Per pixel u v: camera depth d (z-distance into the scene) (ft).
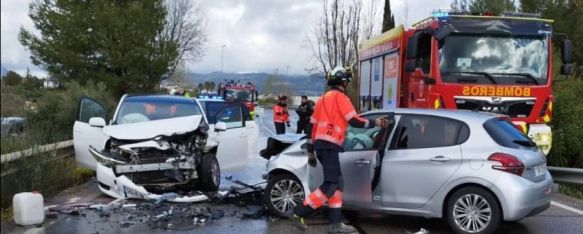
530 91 34.55
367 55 50.21
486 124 22.86
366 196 23.98
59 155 33.55
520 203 21.43
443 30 34.88
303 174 25.71
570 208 29.22
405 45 39.91
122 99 35.86
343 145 24.66
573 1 85.97
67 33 80.33
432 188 22.74
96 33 81.00
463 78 34.45
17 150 25.90
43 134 30.48
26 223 23.31
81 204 28.40
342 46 98.32
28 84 36.83
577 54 82.74
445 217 23.03
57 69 81.71
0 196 24.44
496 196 21.77
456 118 23.27
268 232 23.56
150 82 86.17
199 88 168.96
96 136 32.55
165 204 28.53
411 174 23.13
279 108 64.34
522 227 24.94
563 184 35.12
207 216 26.00
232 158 35.32
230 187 32.78
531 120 34.60
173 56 87.76
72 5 81.87
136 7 82.28
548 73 35.24
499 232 23.98
